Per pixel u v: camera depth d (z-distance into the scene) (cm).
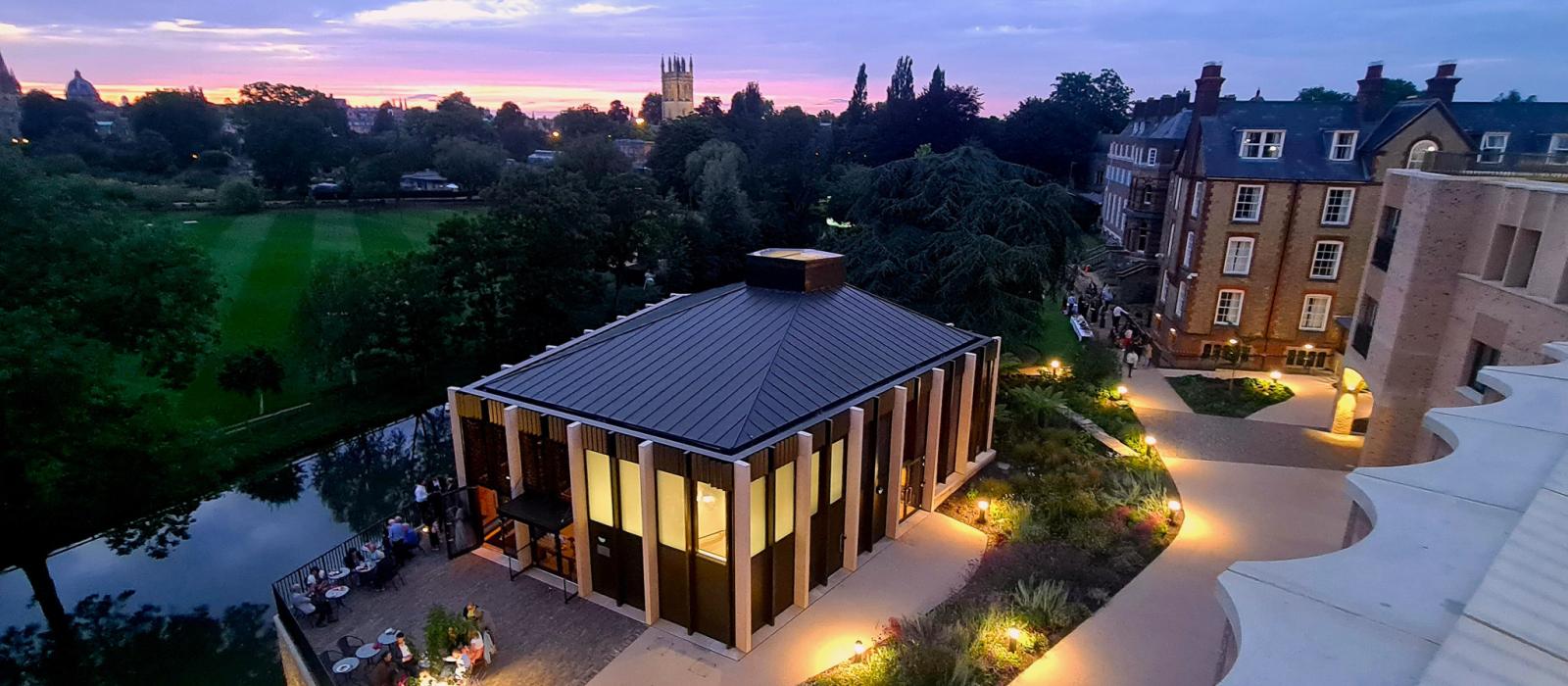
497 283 4631
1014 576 2062
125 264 2533
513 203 4388
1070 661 1741
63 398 2091
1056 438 2952
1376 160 3631
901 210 3894
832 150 10488
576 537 1936
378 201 9012
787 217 8169
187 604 2478
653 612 1869
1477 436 752
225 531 2892
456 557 2162
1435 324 2244
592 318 4631
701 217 6600
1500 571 462
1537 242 1906
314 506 3098
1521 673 379
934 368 2331
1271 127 3803
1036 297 3797
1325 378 3788
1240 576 566
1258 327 3953
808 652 1788
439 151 10394
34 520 2234
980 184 3738
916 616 1895
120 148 10812
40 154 9912
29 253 2378
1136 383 3747
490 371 4384
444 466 3472
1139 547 2214
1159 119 6488
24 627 2392
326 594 1906
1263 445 2988
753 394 1934
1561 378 890
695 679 1700
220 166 11031
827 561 2052
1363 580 546
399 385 4109
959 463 2623
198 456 2545
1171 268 4306
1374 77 3806
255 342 4359
